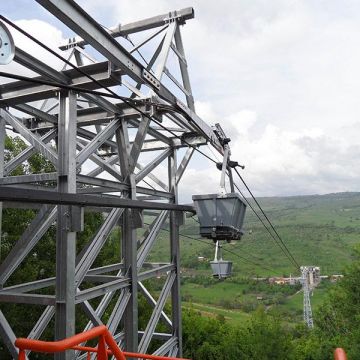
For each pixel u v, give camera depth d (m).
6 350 11.51
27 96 4.99
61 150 4.73
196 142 7.56
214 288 71.94
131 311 5.94
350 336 25.23
